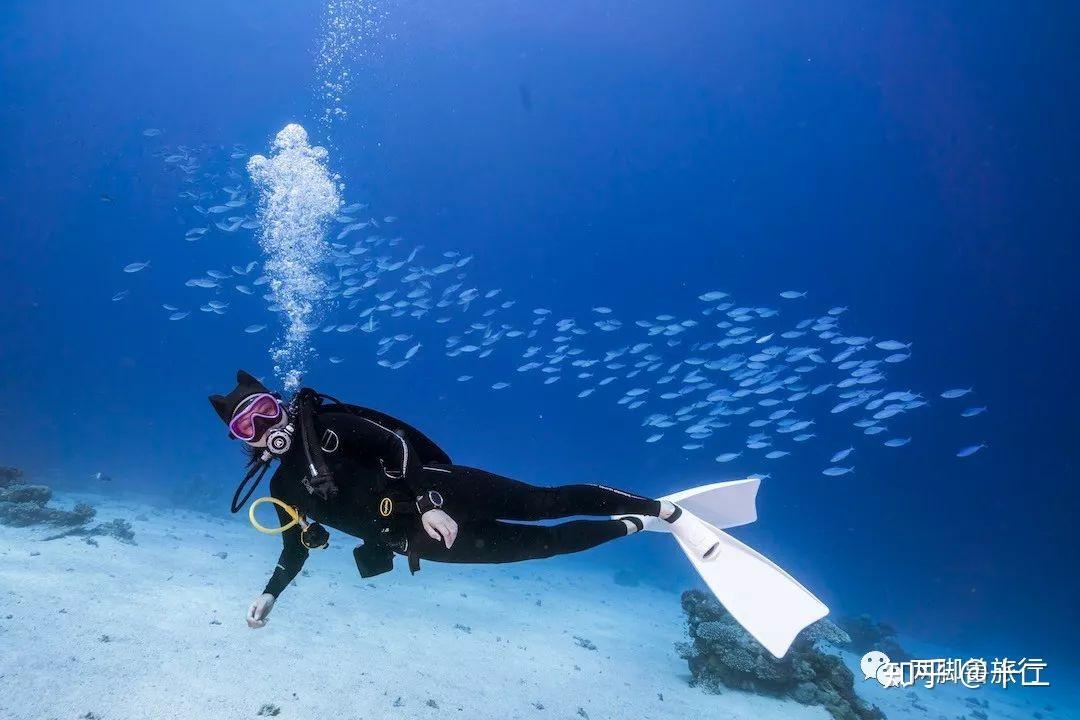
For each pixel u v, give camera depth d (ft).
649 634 39.01
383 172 263.29
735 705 26.55
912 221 223.51
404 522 7.91
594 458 259.19
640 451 231.71
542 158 262.26
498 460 257.34
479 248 284.82
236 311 310.86
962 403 203.62
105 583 24.02
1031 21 155.02
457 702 20.29
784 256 263.29
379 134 256.32
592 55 233.96
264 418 7.81
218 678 17.31
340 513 8.07
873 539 161.89
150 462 103.81
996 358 221.46
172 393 242.17
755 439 58.39
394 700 18.86
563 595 48.14
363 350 292.40
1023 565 138.21
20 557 25.34
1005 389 221.87
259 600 8.46
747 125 236.43
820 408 201.36
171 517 48.85
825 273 258.16
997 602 106.32
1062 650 79.05
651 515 9.21
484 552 8.37
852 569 126.93
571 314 303.89
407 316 262.88
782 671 28.04
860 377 56.39
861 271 248.11
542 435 269.64
